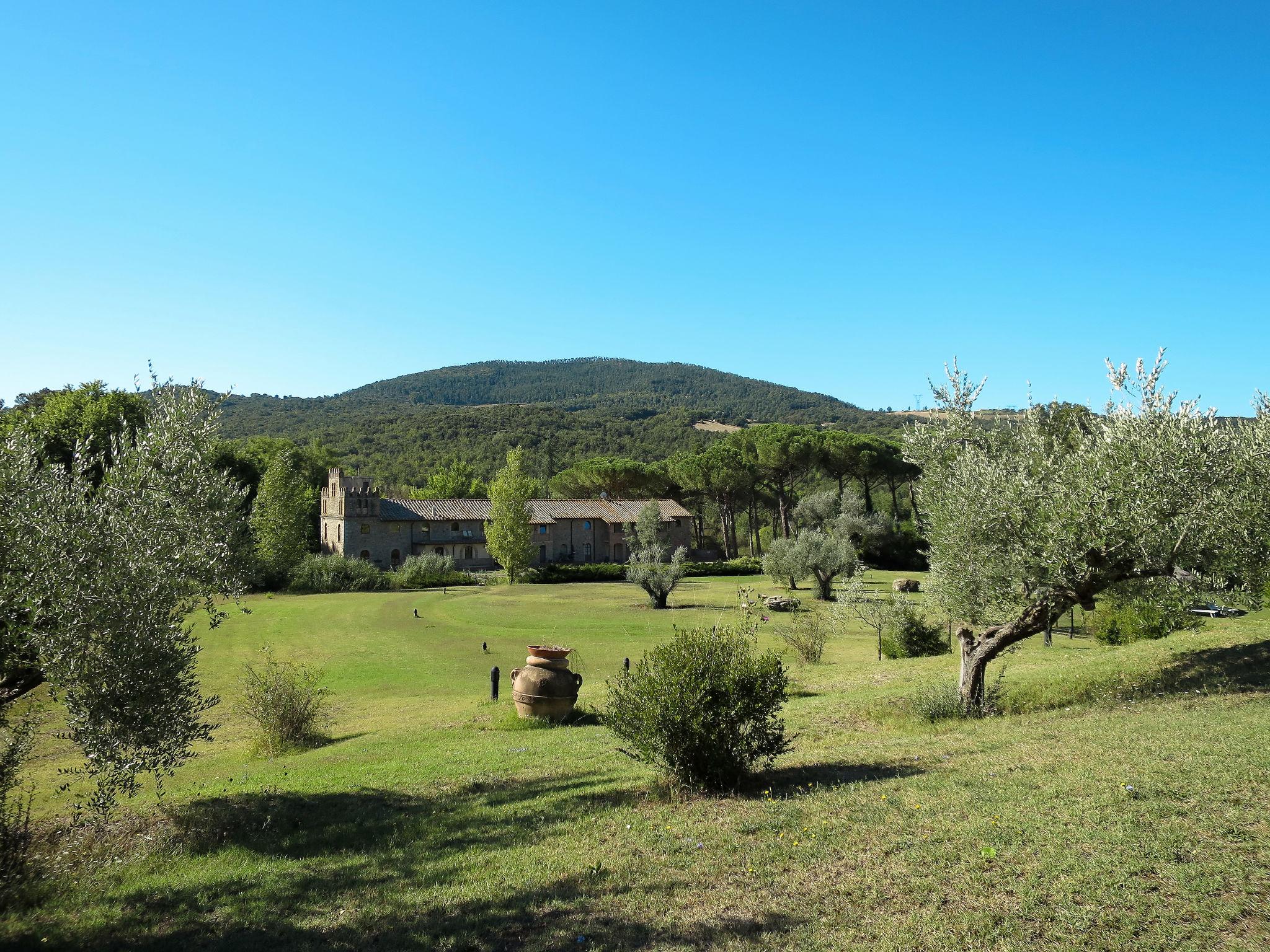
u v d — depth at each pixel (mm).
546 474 113938
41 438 9695
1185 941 5074
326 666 29016
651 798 10031
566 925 6383
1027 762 9594
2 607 8141
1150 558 12805
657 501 84188
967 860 6613
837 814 8383
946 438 15945
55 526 8398
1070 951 5105
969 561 14547
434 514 76312
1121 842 6559
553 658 18406
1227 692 13344
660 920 6285
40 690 9656
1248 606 13641
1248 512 13094
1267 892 5543
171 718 9211
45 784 14672
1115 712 12742
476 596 54844
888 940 5539
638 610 46688
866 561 70438
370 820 10312
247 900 7539
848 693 19094
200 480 10195
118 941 6691
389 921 6770
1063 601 14211
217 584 10227
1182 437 12555
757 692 10031
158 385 10492
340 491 72875
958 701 15109
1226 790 7480
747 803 9367
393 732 17828
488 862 8133
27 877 8156
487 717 19016
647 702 10102
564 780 11867
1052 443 14680
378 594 56031
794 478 81625
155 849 9516
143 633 8859
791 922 6016
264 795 11828
